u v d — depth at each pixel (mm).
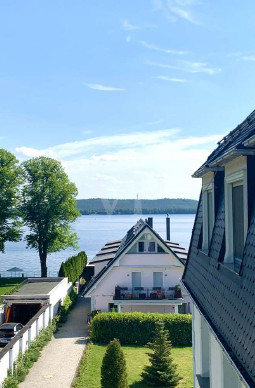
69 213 52969
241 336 5445
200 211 11914
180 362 24062
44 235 51969
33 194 51188
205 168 8641
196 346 11711
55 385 20156
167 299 32969
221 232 8133
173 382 20203
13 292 33281
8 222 51625
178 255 36594
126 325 28109
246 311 5473
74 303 41031
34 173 51906
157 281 34094
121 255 33750
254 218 5910
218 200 9047
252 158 6168
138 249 34125
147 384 20422
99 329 28031
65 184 52594
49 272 66812
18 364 21156
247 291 5617
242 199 6914
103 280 34125
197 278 9914
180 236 137875
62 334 29766
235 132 9750
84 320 34062
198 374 11117
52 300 32031
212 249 8664
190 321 28141
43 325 28688
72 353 25328
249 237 5969
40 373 21875
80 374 21344
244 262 5965
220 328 6645
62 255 98062
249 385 4617
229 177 7211
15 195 50406
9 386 18516
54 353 25312
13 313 32156
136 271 34094
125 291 33719
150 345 21172
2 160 51094
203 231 10500
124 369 17141
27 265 81688
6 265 81438
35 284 38344
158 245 34094
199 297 9047
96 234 162875
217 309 7133
